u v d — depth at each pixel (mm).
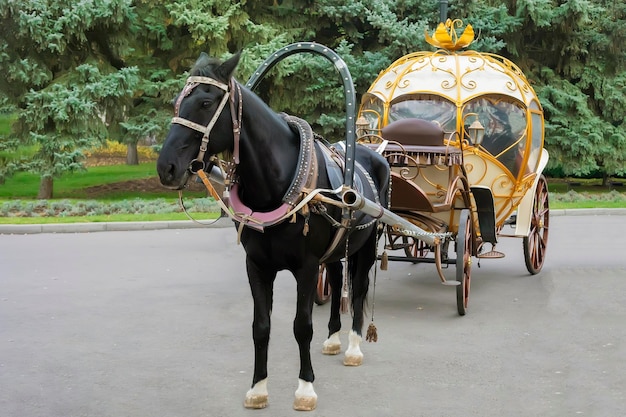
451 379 6043
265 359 5371
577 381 6000
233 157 4871
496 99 9883
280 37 19703
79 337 7215
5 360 6461
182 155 4570
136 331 7461
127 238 13969
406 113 9992
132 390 5750
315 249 5246
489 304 8773
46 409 5340
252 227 5102
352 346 6441
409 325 7793
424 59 10336
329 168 5430
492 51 21078
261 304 5305
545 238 11039
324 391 5738
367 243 6559
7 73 18359
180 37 20453
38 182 22797
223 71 4719
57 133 18406
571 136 21812
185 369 6270
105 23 18453
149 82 19562
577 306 8641
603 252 12555
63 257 11742
